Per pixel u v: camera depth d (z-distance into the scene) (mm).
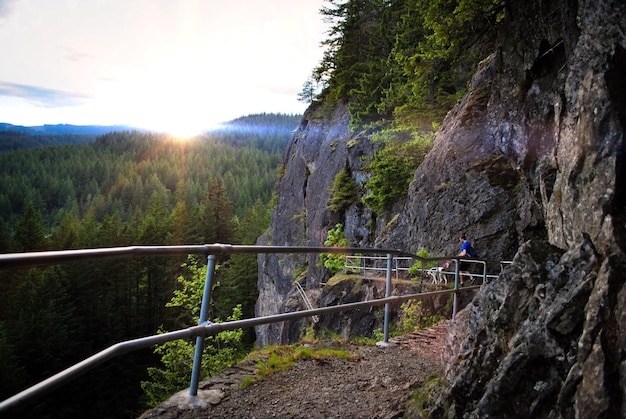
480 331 3027
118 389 28438
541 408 2348
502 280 3115
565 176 4000
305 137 44156
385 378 3938
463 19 11336
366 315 16297
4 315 37875
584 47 4926
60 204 177625
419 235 18109
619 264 2451
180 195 151250
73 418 25500
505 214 15438
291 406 3246
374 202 25016
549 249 3051
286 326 25453
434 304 12531
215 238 81188
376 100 32406
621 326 2148
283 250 3414
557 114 6574
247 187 169500
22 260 1662
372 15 38062
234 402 3266
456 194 16797
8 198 157375
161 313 45344
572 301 2496
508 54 12258
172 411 3035
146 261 45812
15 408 1617
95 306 41156
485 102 17578
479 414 2523
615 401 1979
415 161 22906
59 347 32500
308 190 39312
